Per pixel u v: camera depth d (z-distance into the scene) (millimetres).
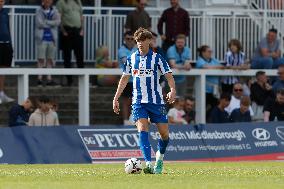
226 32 75250
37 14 68688
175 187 32969
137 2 69000
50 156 57281
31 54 70875
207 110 69938
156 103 40750
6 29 66062
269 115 65438
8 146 56344
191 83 73625
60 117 69750
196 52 74188
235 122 64375
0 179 37219
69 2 68938
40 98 60812
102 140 58688
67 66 69438
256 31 75812
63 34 68875
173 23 69812
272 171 42938
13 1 74312
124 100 66812
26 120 61125
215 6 77750
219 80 70562
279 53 73062
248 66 70125
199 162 58719
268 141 62344
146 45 40812
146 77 40750
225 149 61312
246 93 69312
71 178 37656
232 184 34406
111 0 77438
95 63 71688
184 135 60469
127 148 59125
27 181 36062
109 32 73000
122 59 66750
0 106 67750
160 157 40844
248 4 77750
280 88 67312
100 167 50344
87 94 67750
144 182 35406
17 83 69312
